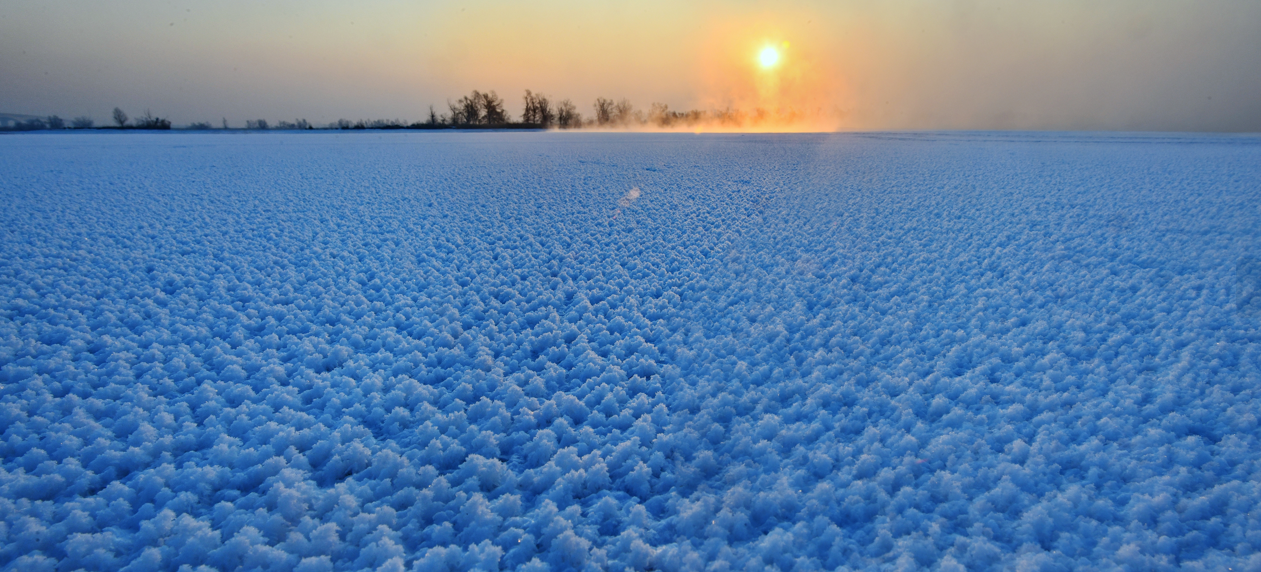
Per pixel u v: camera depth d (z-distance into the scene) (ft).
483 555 5.95
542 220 23.34
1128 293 13.30
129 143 73.77
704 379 9.93
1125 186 28.89
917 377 9.71
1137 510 6.37
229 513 6.70
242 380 10.08
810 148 59.72
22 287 14.48
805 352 10.81
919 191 28.96
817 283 14.88
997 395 9.07
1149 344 10.51
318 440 8.23
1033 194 27.12
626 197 28.84
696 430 8.36
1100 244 17.69
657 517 6.79
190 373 10.27
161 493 6.95
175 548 6.15
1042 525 6.25
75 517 6.49
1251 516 6.22
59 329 11.84
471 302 13.98
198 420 8.83
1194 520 6.29
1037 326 11.43
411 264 17.04
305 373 10.15
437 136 102.94
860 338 11.30
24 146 65.72
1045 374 9.56
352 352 11.10
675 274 15.90
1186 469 7.02
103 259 17.30
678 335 11.71
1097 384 9.17
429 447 7.93
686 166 42.98
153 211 24.98
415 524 6.56
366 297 14.35
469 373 10.27
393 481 7.42
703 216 23.65
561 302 14.01
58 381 9.89
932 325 11.91
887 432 8.11
